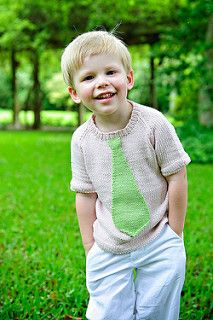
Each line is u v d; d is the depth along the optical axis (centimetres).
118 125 226
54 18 1700
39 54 1934
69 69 223
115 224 230
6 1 1733
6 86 3200
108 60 216
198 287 334
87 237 246
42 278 346
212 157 980
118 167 227
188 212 544
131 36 1661
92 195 243
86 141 232
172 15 1469
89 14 1600
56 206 575
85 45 217
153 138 222
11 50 2059
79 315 301
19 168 891
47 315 296
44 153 1162
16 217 524
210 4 945
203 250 409
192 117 1250
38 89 2247
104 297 237
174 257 226
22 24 1709
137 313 238
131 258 230
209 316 301
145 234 228
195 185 713
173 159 222
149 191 227
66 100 2844
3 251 411
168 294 229
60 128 2356
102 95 216
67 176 800
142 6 1454
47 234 455
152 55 1155
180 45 1162
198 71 1084
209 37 1106
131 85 230
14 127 2275
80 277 347
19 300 314
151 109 227
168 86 1145
